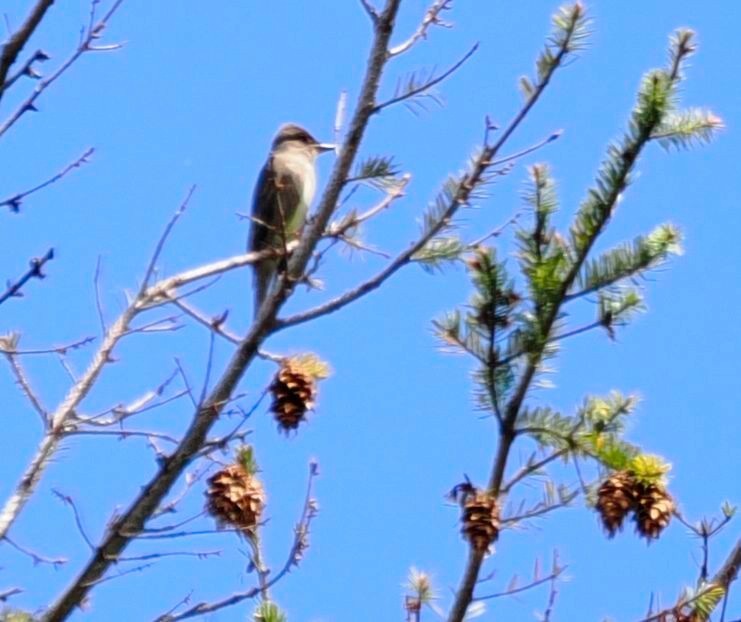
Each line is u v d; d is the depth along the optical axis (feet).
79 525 28.73
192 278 33.50
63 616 28.02
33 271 27.12
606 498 30.78
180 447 30.04
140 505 29.45
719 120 31.65
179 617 27.66
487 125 32.71
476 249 31.45
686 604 29.68
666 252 31.17
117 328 31.37
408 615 31.17
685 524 31.42
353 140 33.35
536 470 30.99
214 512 31.96
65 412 29.91
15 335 31.12
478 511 29.76
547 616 29.71
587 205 31.58
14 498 28.68
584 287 31.12
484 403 31.04
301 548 30.17
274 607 30.42
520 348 30.73
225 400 30.83
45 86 27.61
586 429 30.96
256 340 32.86
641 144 31.71
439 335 31.22
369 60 33.37
